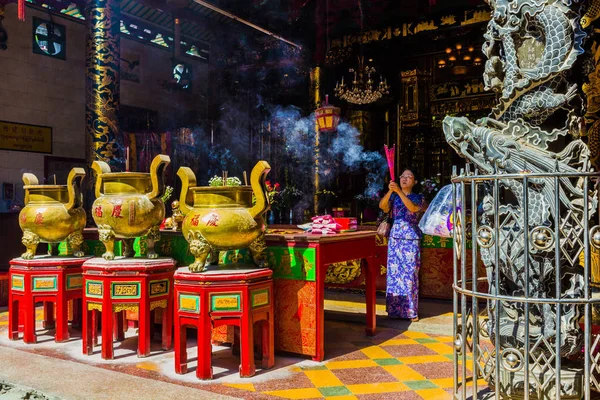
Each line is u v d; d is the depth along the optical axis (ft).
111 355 13.08
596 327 11.43
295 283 13.10
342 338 15.23
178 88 49.98
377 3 42.86
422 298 21.31
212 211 11.66
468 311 9.66
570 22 8.53
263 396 10.32
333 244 13.46
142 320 13.14
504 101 9.25
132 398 9.97
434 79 50.24
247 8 42.68
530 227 8.61
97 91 27.25
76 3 41.88
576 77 9.62
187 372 11.98
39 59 41.01
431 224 13.26
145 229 13.70
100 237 13.62
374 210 43.24
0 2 34.01
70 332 16.26
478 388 10.28
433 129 50.21
